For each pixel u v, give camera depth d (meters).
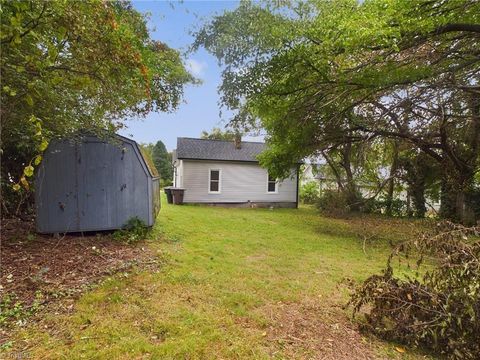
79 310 3.06
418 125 8.39
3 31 2.27
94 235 6.07
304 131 8.52
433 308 2.60
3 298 3.12
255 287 4.01
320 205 14.62
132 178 6.36
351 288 4.16
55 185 5.77
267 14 6.05
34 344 2.46
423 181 12.95
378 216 13.53
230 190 16.14
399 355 2.61
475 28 5.46
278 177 11.36
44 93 3.28
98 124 5.11
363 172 11.59
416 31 5.23
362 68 6.11
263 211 14.18
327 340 2.79
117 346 2.49
